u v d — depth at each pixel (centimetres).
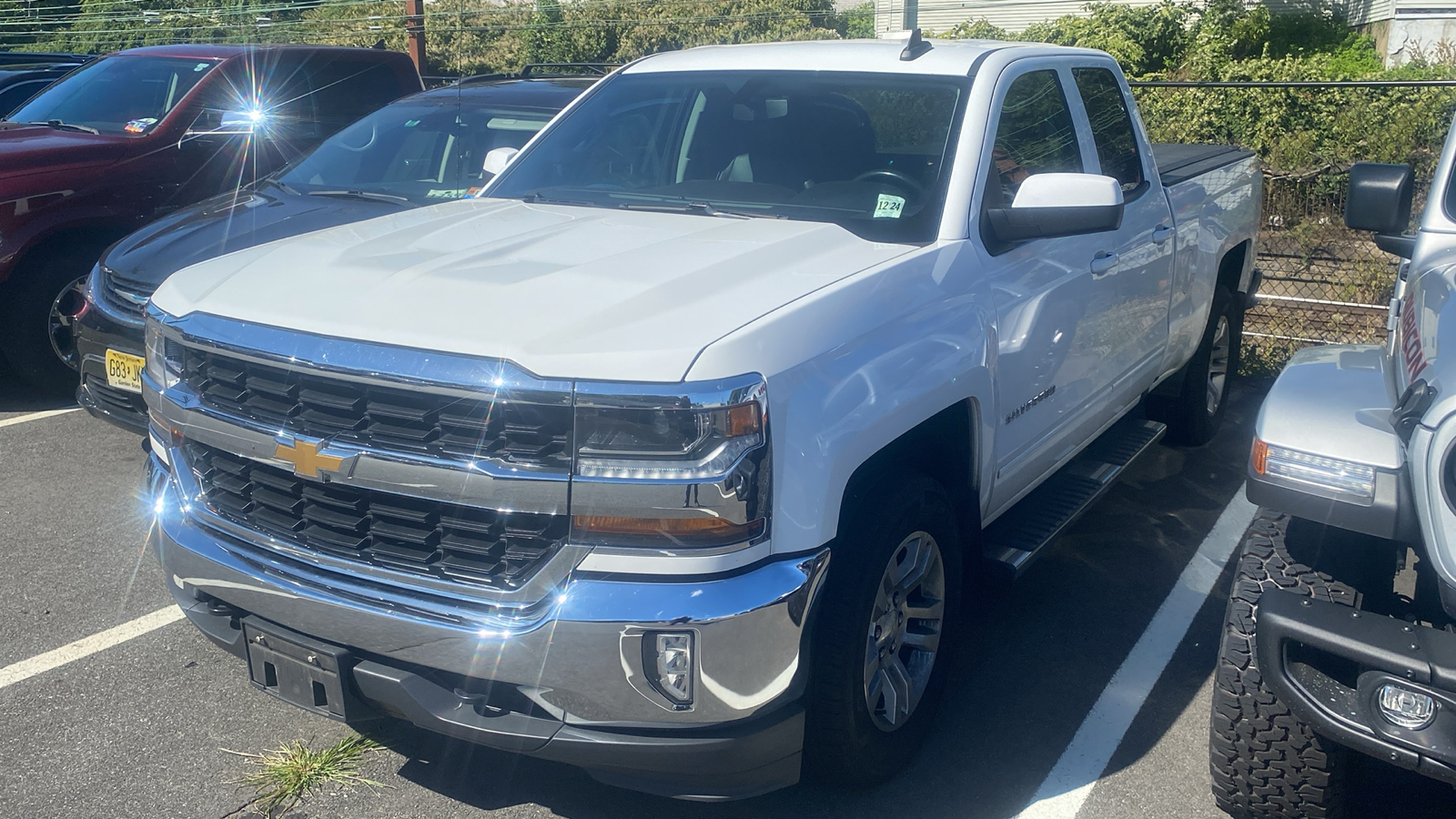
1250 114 1409
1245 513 511
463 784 310
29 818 291
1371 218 347
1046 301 355
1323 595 270
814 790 310
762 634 240
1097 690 364
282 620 267
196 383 278
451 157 609
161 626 392
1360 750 242
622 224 333
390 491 246
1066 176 325
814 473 249
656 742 241
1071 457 421
